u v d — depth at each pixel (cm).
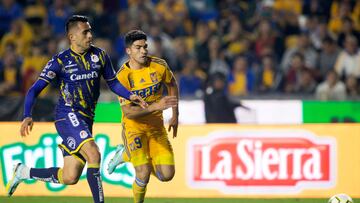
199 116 2705
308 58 3391
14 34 3466
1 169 2038
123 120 1703
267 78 3291
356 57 3391
